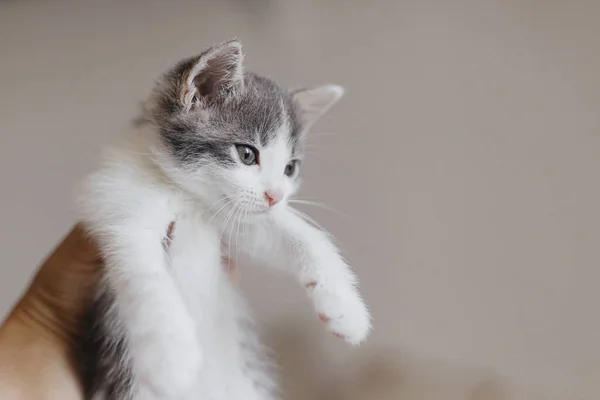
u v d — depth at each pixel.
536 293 0.64
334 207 0.67
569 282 0.63
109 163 0.54
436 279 0.65
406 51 0.66
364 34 0.66
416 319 0.66
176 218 0.54
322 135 0.67
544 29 0.64
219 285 0.56
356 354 0.66
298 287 0.67
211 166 0.54
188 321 0.50
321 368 0.67
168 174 0.54
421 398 0.65
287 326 0.67
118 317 0.52
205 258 0.55
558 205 0.63
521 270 0.64
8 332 0.55
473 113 0.65
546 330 0.63
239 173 0.54
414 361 0.66
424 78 0.66
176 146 0.54
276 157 0.55
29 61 0.69
